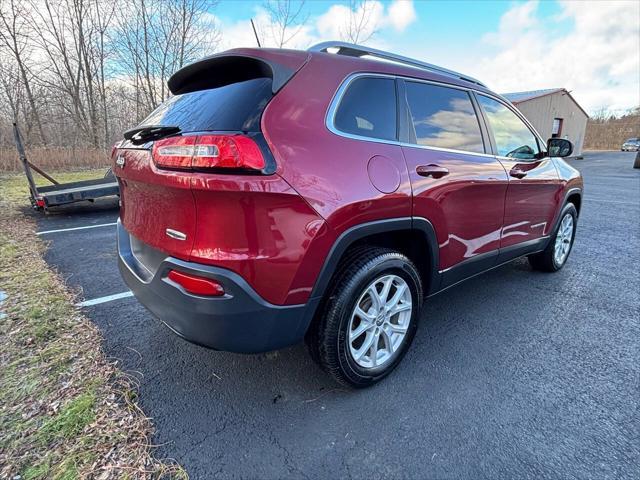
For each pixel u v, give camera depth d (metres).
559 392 2.02
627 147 37.69
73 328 2.59
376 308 2.00
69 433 1.66
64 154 13.09
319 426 1.76
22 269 3.71
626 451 1.63
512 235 2.97
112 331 2.56
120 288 3.29
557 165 3.51
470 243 2.53
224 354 2.32
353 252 1.90
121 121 18.95
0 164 11.54
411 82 2.19
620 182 12.75
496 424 1.79
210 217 1.49
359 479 1.49
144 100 18.11
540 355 2.37
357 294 1.84
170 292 1.64
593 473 1.52
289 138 1.57
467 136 2.50
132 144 1.97
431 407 1.90
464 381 2.11
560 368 2.24
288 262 1.55
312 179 1.59
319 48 1.97
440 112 2.33
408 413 1.85
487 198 2.57
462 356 2.35
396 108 2.06
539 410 1.88
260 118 1.55
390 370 2.13
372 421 1.80
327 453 1.61
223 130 1.57
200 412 1.84
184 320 1.62
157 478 1.46
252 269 1.51
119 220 2.44
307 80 1.72
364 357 2.00
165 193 1.62
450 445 1.66
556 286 3.52
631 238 5.31
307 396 1.97
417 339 2.55
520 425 1.78
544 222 3.40
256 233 1.49
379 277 1.94
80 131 18.05
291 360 2.28
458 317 2.88
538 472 1.52
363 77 1.94
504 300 3.20
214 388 2.02
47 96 17.39
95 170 12.70
